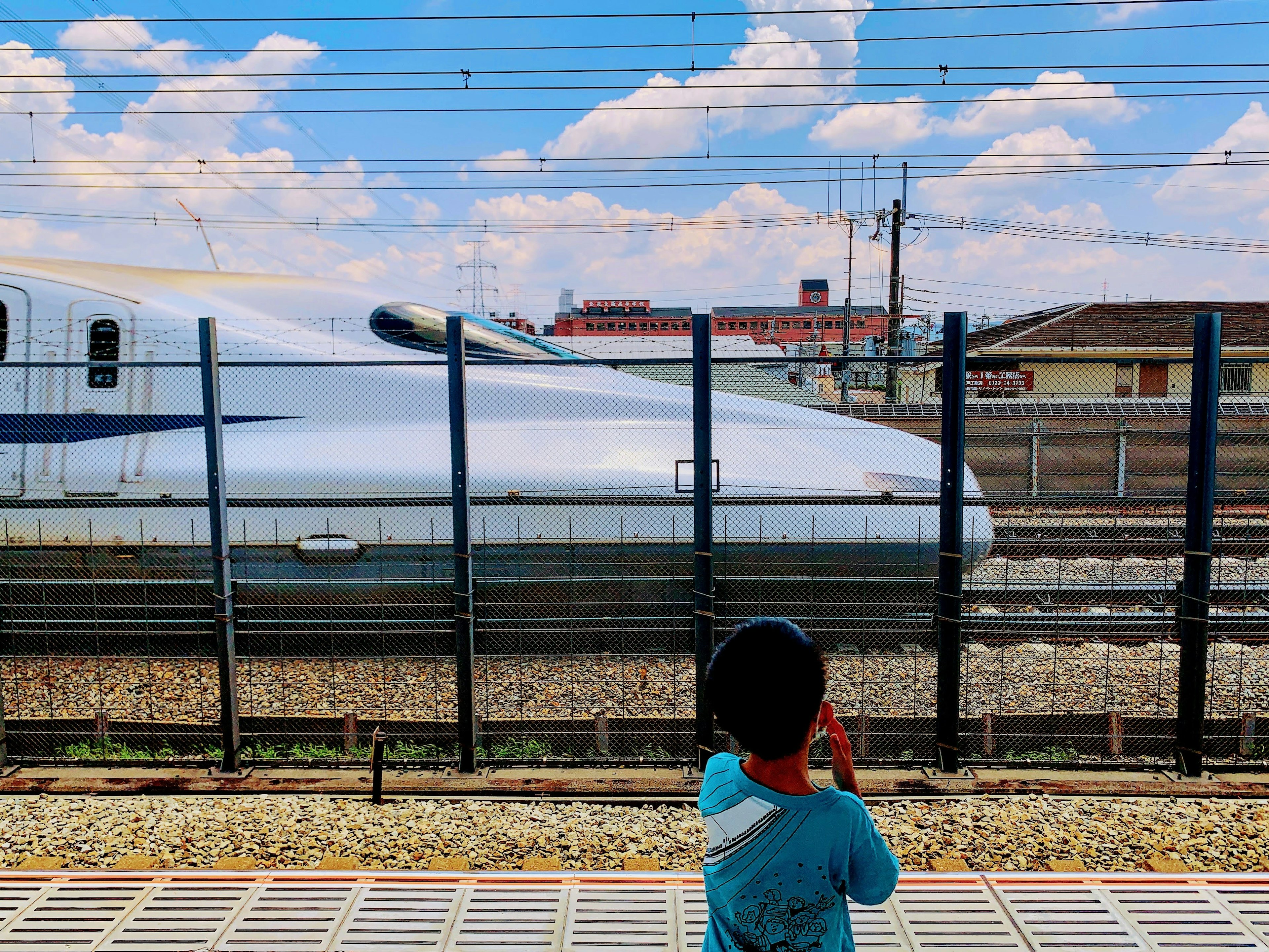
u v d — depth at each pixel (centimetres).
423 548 670
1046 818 418
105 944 317
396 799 445
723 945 177
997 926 328
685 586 661
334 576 671
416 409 696
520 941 321
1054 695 568
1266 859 379
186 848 389
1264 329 2650
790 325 9088
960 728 507
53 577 682
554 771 479
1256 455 1392
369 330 728
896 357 549
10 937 321
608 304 8756
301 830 407
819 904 171
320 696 590
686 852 389
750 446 688
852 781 189
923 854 383
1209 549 460
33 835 401
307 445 683
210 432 476
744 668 173
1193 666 464
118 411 696
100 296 715
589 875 365
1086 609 756
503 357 732
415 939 321
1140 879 358
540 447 679
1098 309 3034
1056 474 1312
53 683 615
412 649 664
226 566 480
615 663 645
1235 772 473
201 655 660
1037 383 2488
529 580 663
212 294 737
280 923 331
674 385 741
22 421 696
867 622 655
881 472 687
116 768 482
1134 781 458
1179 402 1312
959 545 465
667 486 663
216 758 500
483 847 392
